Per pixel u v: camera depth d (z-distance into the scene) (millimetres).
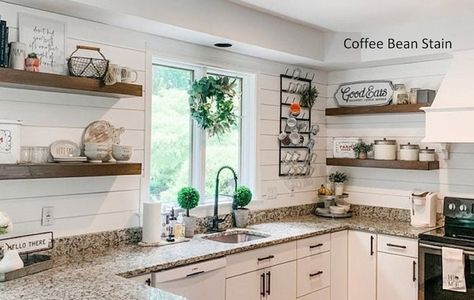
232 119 3598
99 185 2902
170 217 3195
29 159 2480
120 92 2707
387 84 4242
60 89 2527
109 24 2910
